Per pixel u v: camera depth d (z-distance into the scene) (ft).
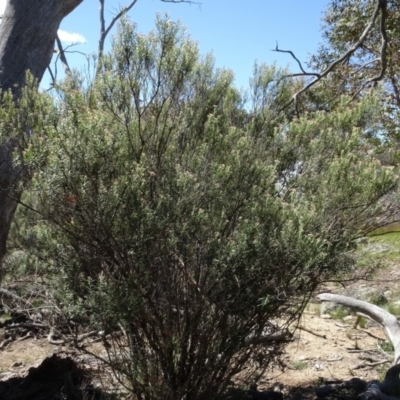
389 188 12.71
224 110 14.21
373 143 14.16
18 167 13.94
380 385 16.17
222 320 13.35
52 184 11.21
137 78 12.48
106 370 18.02
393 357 20.21
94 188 11.56
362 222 13.05
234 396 15.51
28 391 17.35
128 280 12.26
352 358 21.97
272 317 13.74
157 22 12.71
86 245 12.41
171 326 13.46
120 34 12.53
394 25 36.09
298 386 18.83
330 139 13.43
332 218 12.68
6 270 17.53
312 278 12.93
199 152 12.97
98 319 12.30
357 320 25.81
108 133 11.42
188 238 12.39
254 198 12.62
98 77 12.48
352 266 14.64
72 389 16.79
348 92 29.81
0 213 15.33
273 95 14.73
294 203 12.68
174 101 13.47
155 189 12.43
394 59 34.86
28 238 15.57
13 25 16.57
